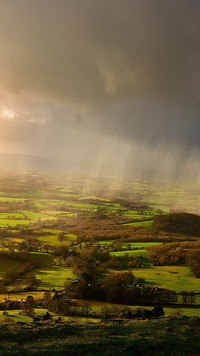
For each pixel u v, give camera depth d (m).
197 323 35.22
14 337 29.31
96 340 29.16
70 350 26.98
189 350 28.66
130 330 32.47
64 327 32.25
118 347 27.97
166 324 34.66
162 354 27.56
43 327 32.16
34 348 27.11
